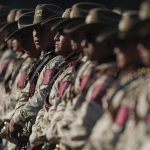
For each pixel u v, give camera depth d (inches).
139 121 495.5
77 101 588.4
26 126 733.3
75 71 635.5
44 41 725.9
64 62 677.3
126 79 530.9
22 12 869.2
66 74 653.9
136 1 1237.7
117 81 544.1
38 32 730.2
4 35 888.9
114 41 548.7
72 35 610.2
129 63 527.2
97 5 656.4
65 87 648.4
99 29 577.6
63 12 735.7
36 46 735.1
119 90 530.0
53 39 725.3
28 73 757.9
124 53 523.8
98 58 576.1
